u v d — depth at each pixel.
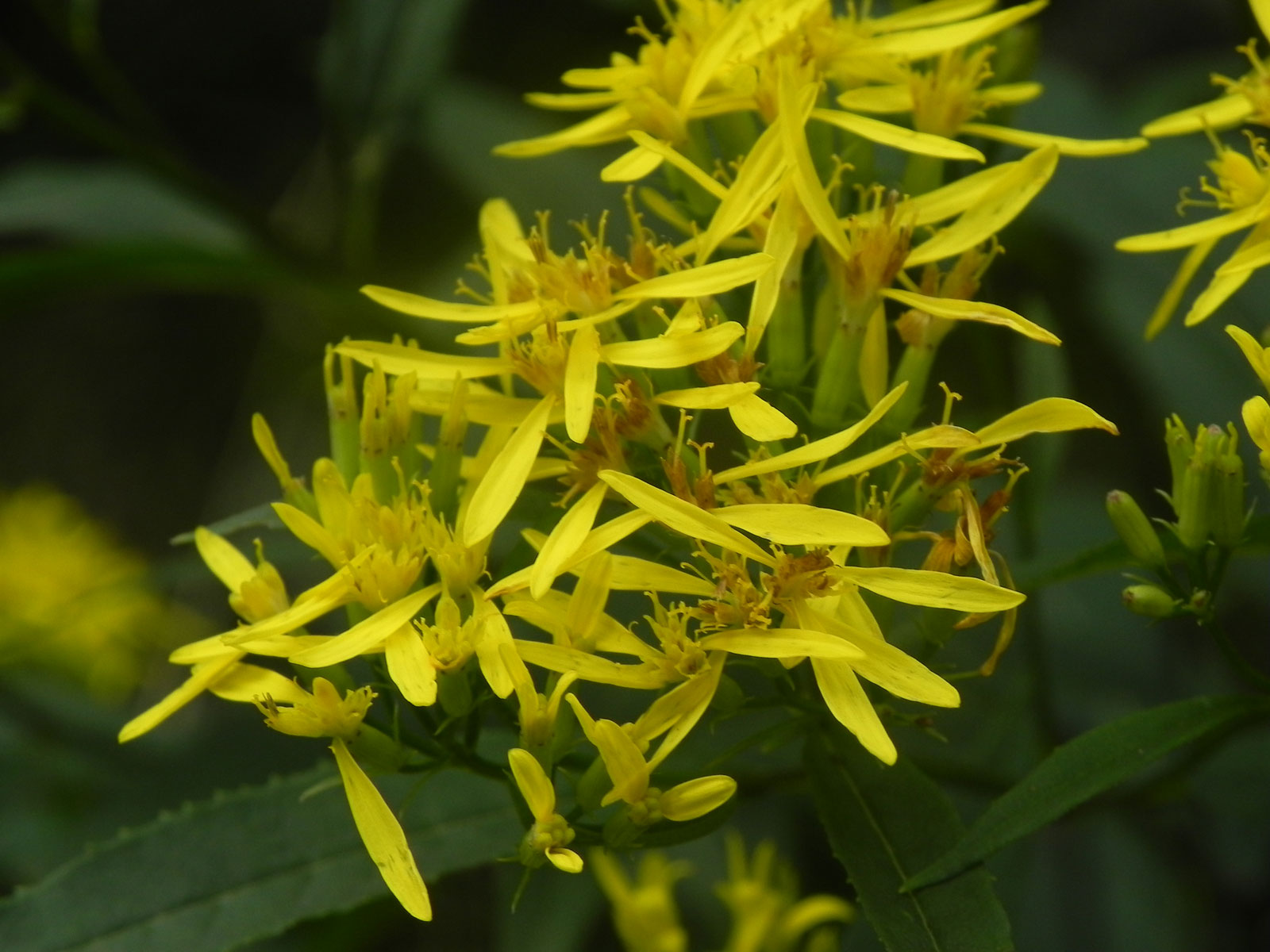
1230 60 0.38
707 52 0.29
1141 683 0.36
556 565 0.26
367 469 0.28
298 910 0.30
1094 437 0.43
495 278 0.28
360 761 0.27
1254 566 0.36
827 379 0.28
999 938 0.26
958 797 0.34
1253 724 0.31
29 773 0.38
